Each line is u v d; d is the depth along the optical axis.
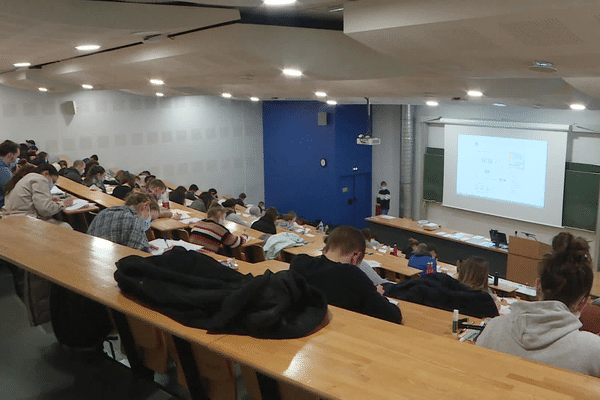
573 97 7.94
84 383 2.19
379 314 2.22
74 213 6.40
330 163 16.36
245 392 2.04
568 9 2.95
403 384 1.31
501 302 4.19
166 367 2.17
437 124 14.91
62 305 2.40
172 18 4.48
